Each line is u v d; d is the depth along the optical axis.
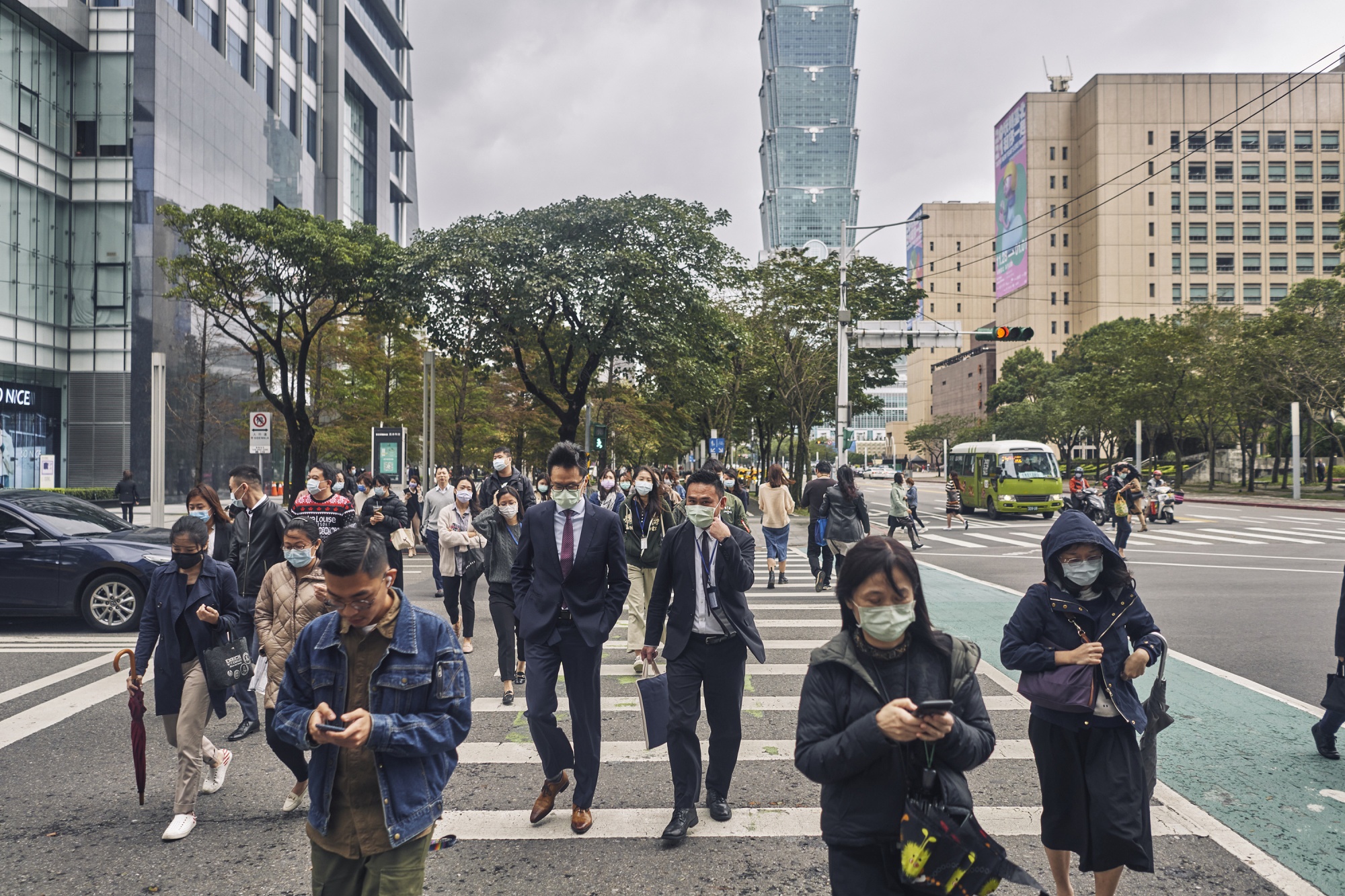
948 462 36.28
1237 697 6.65
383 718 2.46
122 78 34.31
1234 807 4.50
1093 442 68.62
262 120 44.66
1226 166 95.06
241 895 3.68
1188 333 44.53
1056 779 3.29
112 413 33.91
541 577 4.55
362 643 2.64
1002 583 13.37
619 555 4.60
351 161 60.88
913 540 19.14
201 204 37.72
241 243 24.45
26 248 32.06
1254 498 38.81
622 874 3.85
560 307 21.56
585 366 22.73
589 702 4.43
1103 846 3.17
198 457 30.98
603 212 20.78
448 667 2.63
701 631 4.46
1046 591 3.35
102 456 33.91
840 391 23.77
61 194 33.72
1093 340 73.19
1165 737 5.68
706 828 4.35
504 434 32.88
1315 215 94.31
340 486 11.09
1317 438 49.53
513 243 20.39
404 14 73.81
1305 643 8.67
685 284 21.56
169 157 35.03
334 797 2.62
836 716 2.48
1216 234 95.00
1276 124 94.69
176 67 35.59
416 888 2.61
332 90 56.25
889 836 2.40
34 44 32.44
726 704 4.49
